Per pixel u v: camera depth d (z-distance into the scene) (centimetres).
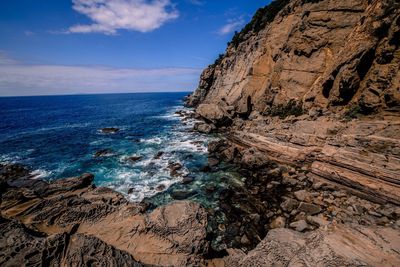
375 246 711
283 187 1579
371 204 1257
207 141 2922
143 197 1528
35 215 955
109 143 2934
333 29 2684
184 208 934
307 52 2864
